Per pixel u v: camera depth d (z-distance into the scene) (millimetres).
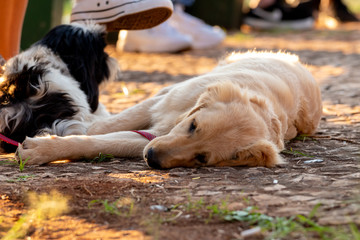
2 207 3160
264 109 4363
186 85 4820
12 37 5766
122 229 2818
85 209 3111
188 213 3037
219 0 17922
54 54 5074
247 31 18438
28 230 2828
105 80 5578
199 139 4016
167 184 3615
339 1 22203
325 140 5215
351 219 2861
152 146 4043
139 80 8750
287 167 4121
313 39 15820
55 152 4164
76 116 4773
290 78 5285
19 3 5652
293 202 3184
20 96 4594
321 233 2678
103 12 5977
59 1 10109
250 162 4086
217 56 11953
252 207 3021
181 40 12172
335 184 3561
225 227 2840
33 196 3316
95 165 4184
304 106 5309
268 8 19078
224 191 3447
